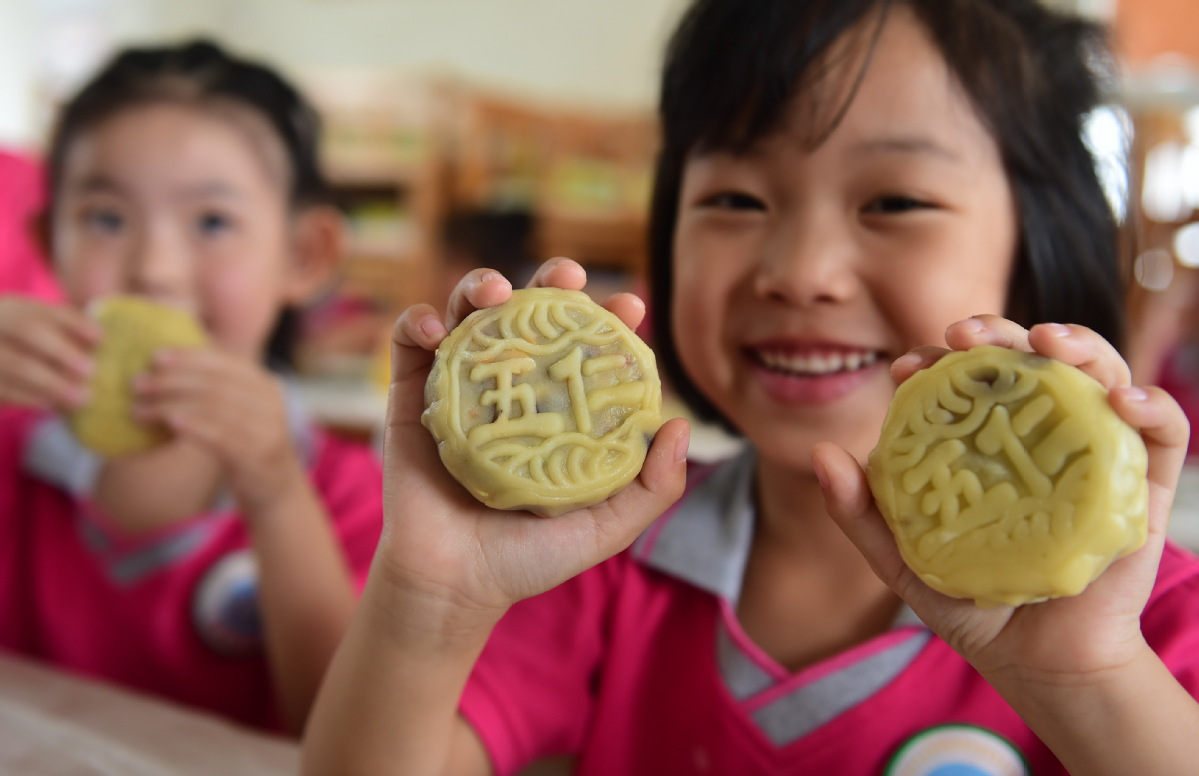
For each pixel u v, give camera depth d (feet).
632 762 1.12
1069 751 0.75
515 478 0.77
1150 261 2.56
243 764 1.09
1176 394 2.59
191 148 1.58
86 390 1.31
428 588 0.84
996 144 1.03
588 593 1.20
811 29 0.99
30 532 1.64
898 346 1.01
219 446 1.30
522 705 1.10
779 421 1.04
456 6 5.42
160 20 5.78
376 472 1.78
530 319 0.82
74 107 1.69
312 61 5.82
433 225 4.11
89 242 1.60
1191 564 1.03
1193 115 2.68
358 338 3.95
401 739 0.89
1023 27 1.12
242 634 1.55
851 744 1.01
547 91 5.22
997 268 1.05
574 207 3.76
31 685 1.27
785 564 1.15
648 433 0.82
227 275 1.63
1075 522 0.67
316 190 1.94
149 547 1.56
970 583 0.71
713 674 1.09
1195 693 0.89
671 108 1.19
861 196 0.99
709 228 1.07
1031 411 0.70
